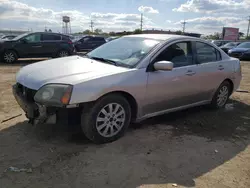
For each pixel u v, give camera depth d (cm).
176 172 278
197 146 344
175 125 416
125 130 351
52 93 290
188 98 429
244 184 263
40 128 370
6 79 757
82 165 279
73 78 304
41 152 304
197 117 462
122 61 367
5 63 1216
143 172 273
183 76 401
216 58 483
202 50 451
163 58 378
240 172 286
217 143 357
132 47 399
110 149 318
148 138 358
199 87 440
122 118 342
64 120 303
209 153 326
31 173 262
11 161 282
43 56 1305
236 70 523
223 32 4772
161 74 369
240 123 444
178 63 402
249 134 397
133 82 337
